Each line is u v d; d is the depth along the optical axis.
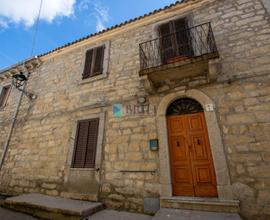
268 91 3.09
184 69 3.61
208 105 3.40
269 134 2.83
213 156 3.04
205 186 3.04
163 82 4.05
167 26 4.80
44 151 4.86
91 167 3.99
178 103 3.86
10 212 3.59
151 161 3.46
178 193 3.15
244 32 3.76
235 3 4.18
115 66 5.01
